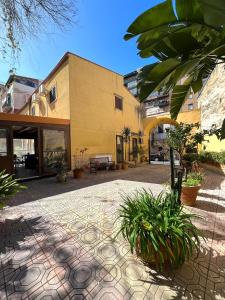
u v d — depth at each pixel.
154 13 2.03
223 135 2.57
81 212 4.38
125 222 2.58
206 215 4.09
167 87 2.99
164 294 2.04
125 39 2.27
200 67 3.14
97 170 11.21
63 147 9.76
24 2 3.11
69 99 9.97
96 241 3.11
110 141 12.70
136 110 16.34
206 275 2.31
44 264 2.57
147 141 17.41
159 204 2.68
